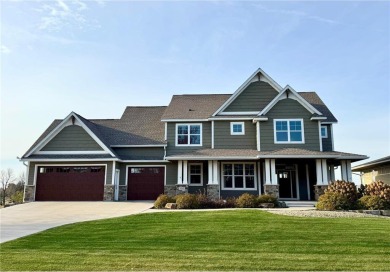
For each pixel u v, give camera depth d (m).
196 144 23.16
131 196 22.81
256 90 23.36
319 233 9.45
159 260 6.81
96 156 21.67
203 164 22.72
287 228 10.16
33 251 7.78
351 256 7.07
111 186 21.47
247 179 22.23
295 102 21.66
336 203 15.28
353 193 16.06
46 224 12.05
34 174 21.88
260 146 21.31
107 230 10.50
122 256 7.18
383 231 9.67
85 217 13.94
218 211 13.89
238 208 16.34
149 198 22.78
